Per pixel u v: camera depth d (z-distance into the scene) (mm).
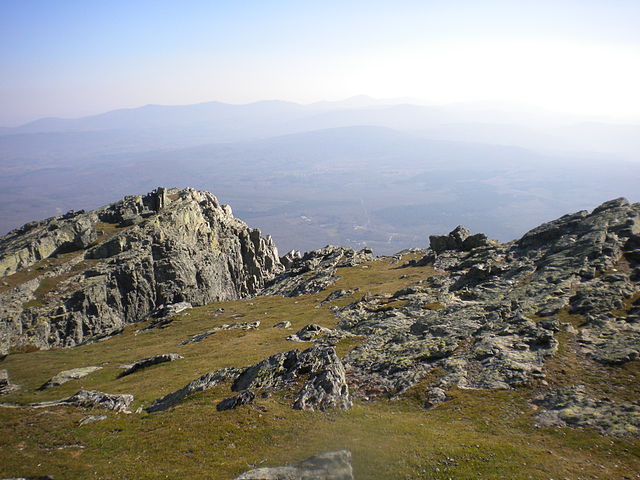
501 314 58781
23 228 178125
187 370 59031
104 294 134750
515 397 39094
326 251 195625
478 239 134125
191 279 164625
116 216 182000
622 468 28000
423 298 79312
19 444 34781
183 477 28719
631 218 79500
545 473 27672
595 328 49500
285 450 31984
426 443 32031
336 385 42875
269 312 105875
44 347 112625
